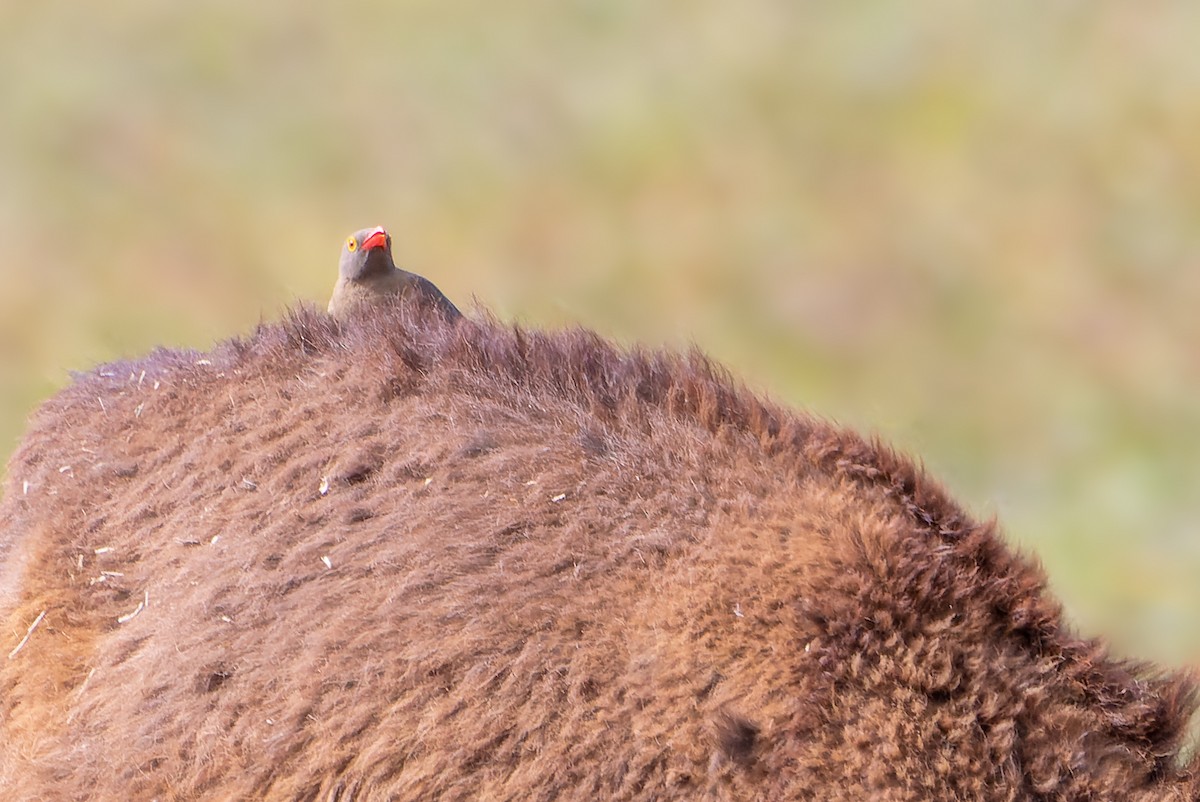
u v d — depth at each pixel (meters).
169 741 11.80
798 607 10.82
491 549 11.68
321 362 13.71
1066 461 32.53
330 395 13.25
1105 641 11.66
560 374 13.14
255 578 12.19
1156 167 48.28
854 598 10.87
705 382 12.91
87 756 12.11
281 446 12.99
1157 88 52.59
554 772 10.59
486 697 10.95
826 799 10.20
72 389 15.11
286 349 13.97
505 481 12.12
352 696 11.30
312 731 11.32
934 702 10.57
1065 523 29.58
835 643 10.69
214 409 13.67
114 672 12.41
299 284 43.69
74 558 13.26
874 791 10.21
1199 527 29.30
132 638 12.48
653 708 10.62
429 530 11.92
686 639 10.84
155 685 12.06
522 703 10.86
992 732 10.51
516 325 14.02
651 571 11.30
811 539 11.25
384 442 12.66
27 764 12.44
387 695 11.20
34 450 14.60
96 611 12.90
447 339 13.55
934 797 10.23
